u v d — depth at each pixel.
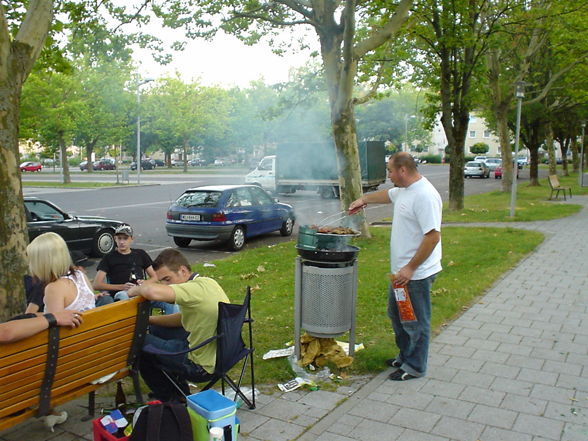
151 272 6.41
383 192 4.93
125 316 3.55
